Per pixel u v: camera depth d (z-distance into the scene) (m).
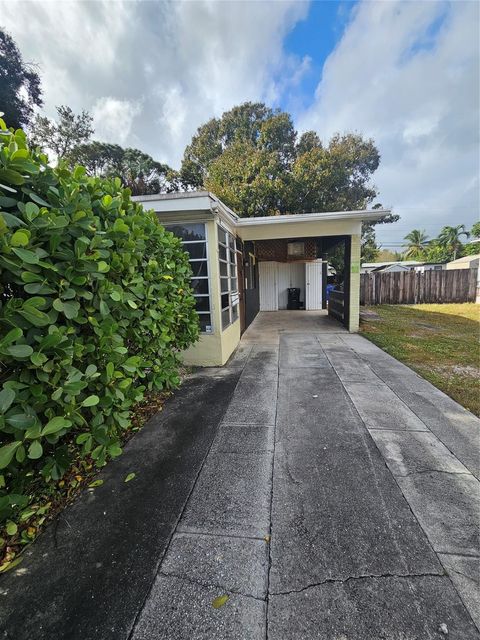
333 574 1.44
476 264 21.47
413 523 1.72
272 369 4.60
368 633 1.20
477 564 1.47
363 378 4.09
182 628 1.23
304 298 12.68
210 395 3.65
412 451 2.41
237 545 1.61
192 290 4.16
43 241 1.64
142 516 1.82
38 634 1.21
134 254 2.55
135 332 2.65
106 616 1.28
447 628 1.21
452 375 4.17
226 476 2.17
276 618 1.26
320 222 6.98
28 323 1.50
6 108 14.20
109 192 2.57
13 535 1.67
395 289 13.43
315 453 2.42
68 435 2.25
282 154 16.52
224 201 14.08
